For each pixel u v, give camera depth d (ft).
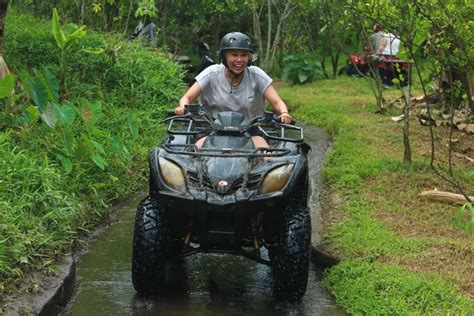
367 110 37.63
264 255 18.86
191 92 17.31
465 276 15.75
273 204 14.92
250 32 62.54
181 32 57.57
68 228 17.97
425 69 25.29
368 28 36.29
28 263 15.48
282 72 53.36
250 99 17.51
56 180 19.57
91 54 32.48
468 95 23.18
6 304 13.79
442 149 27.94
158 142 28.55
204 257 18.61
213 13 58.75
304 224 15.21
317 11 50.62
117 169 23.81
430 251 17.08
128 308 15.31
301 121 36.83
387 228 18.85
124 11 47.14
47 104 20.92
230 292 16.37
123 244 19.19
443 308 14.20
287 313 15.23
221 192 14.82
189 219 15.88
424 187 22.47
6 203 16.66
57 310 14.89
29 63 32.17
